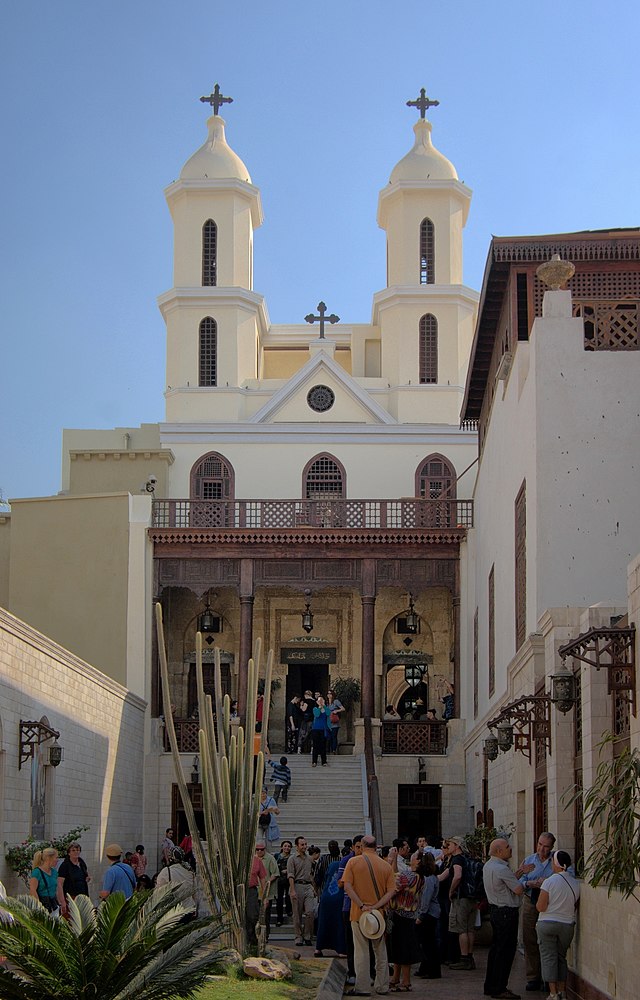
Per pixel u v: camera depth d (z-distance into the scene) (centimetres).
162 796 3291
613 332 2089
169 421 4366
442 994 1566
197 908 1688
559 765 1673
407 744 3438
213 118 4669
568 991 1499
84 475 4044
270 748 3944
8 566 3822
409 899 1631
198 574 3506
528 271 2339
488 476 2998
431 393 4341
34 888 1488
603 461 2025
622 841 1117
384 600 4016
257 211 4684
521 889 1515
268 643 4022
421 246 4538
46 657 2180
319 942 1902
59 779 2278
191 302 4441
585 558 1998
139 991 977
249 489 4062
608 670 1412
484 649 3059
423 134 4669
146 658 3406
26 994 973
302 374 4209
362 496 4050
